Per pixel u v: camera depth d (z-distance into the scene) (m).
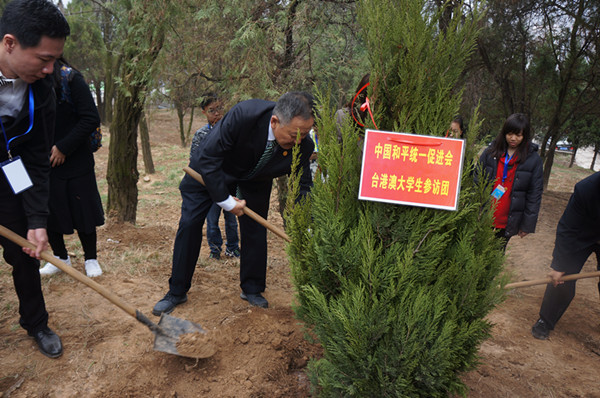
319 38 4.93
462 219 2.00
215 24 5.00
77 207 3.57
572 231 3.07
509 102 11.66
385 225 1.91
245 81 4.72
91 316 3.05
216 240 4.61
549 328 3.38
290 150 2.91
